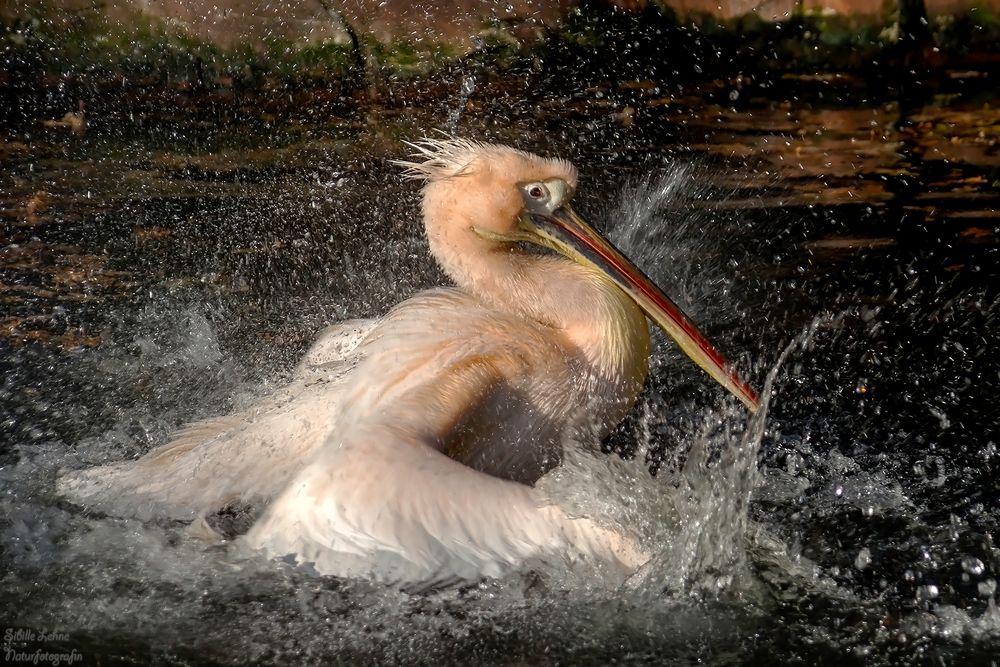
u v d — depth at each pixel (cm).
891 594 818
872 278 1374
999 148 1847
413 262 1437
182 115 2047
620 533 809
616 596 786
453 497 771
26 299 1280
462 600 766
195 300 1301
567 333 936
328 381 915
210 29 2173
